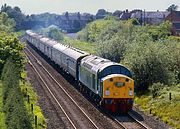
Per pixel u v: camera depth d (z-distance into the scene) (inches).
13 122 1763.0
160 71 2950.3
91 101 2723.9
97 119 2214.6
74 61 3299.7
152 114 2373.3
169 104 2405.3
